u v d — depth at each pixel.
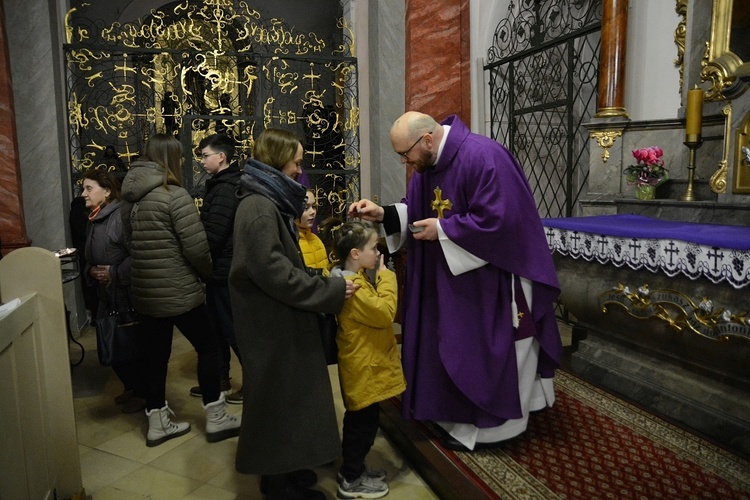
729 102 3.64
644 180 4.09
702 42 4.05
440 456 2.64
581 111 5.72
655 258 2.84
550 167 6.12
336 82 7.23
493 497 2.29
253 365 2.15
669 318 2.90
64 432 2.38
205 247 2.85
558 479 2.44
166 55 6.40
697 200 3.83
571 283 3.60
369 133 6.69
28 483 1.98
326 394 2.23
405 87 6.30
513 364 2.59
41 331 2.29
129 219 2.90
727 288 2.57
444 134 2.62
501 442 2.73
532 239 2.57
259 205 2.08
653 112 4.62
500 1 6.12
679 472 2.49
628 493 2.33
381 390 2.39
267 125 6.47
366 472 2.54
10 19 4.95
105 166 5.93
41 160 5.12
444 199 2.64
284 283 2.03
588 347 3.73
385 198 6.38
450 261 2.51
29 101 5.05
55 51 5.29
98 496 2.57
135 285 2.85
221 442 3.10
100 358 3.02
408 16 6.07
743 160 3.49
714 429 2.80
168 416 3.21
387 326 2.38
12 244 4.86
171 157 2.90
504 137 6.26
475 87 6.23
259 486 2.64
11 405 1.83
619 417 3.07
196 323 2.96
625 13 4.50
